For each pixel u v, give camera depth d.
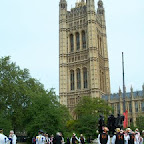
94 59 121.19
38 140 21.52
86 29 129.88
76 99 121.62
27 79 71.69
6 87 59.62
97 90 116.81
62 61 130.00
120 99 114.75
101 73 130.00
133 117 109.44
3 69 63.78
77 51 129.12
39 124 51.94
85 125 70.00
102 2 147.75
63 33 134.50
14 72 64.38
